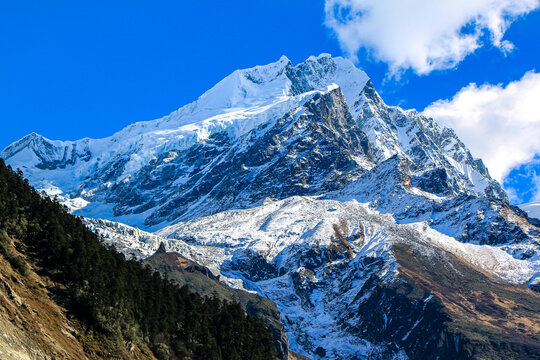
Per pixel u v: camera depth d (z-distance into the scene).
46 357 65.12
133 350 82.62
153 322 97.88
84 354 72.50
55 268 80.94
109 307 82.69
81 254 84.94
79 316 77.44
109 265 95.62
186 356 100.44
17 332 64.06
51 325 71.31
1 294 66.88
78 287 80.00
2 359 57.81
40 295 74.62
